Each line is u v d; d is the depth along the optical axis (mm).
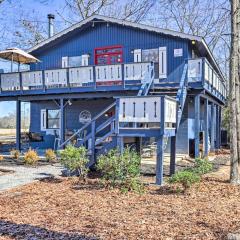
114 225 5219
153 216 5719
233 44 8867
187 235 4758
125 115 8867
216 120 22156
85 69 14859
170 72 15859
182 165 12391
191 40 15570
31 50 18438
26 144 19016
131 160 7957
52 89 15547
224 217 5684
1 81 16719
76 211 6059
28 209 6227
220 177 9711
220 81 20875
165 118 8641
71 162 8859
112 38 17172
